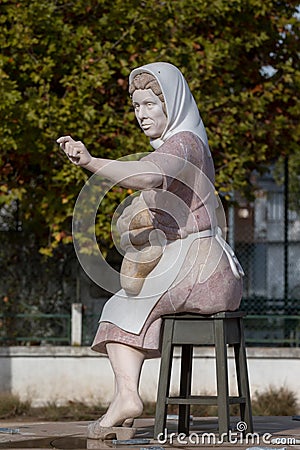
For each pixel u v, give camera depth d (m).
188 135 6.17
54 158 12.98
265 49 14.35
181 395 6.62
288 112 14.28
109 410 6.25
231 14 13.59
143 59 13.04
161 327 6.17
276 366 13.44
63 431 7.16
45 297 14.57
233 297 6.17
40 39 12.94
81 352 13.50
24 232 14.56
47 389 13.49
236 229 15.51
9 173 13.73
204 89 13.32
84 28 12.94
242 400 6.31
